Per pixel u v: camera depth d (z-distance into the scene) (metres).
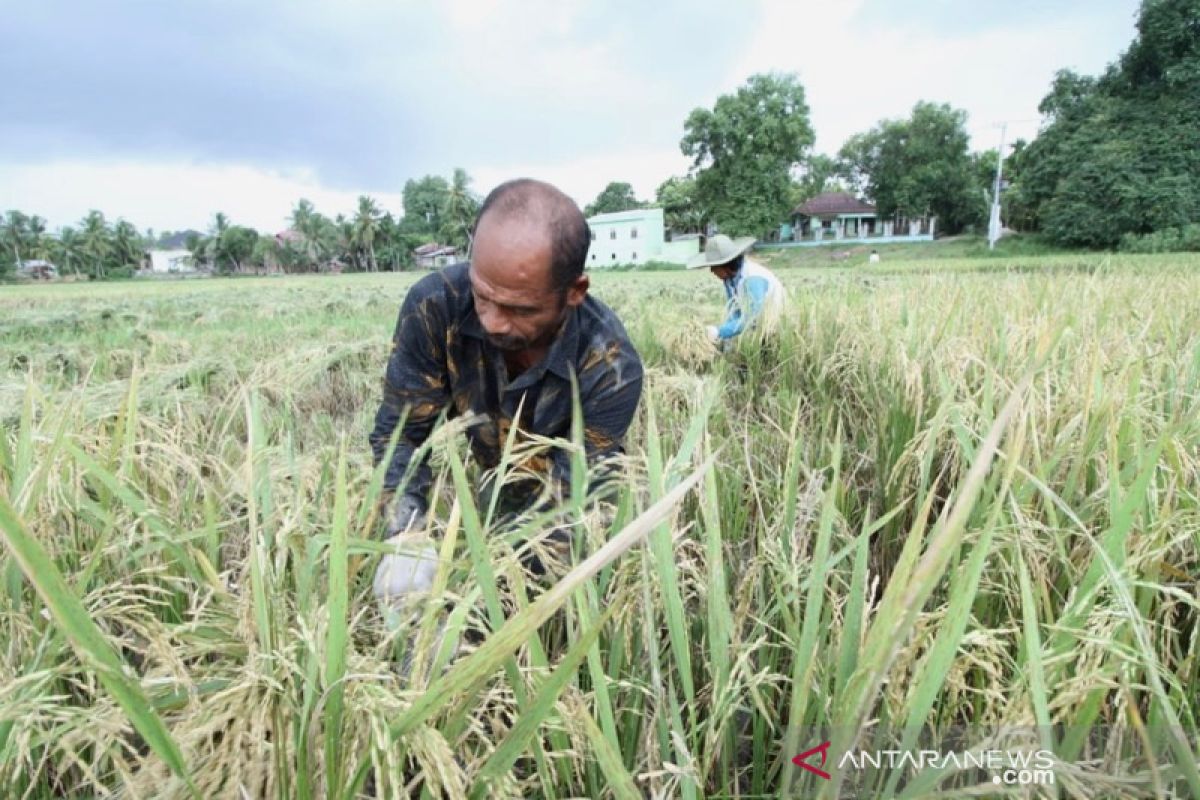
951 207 70.94
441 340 1.83
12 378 3.80
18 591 1.14
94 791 1.07
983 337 3.18
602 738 0.79
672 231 86.25
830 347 4.08
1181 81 42.28
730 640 1.12
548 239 1.35
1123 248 41.28
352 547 1.04
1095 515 1.53
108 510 1.42
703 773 0.99
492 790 0.83
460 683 0.73
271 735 0.80
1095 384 1.79
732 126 59.44
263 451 1.26
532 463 1.98
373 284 38.22
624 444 2.48
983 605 1.39
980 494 1.55
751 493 1.88
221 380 4.71
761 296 5.18
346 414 4.28
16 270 91.50
